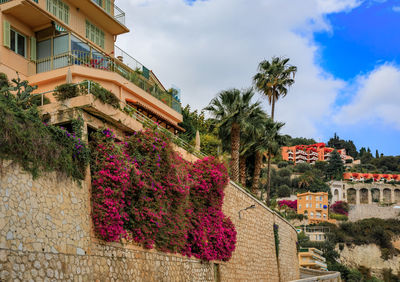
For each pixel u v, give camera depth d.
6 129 11.34
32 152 12.05
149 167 16.98
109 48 28.05
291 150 195.88
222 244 23.28
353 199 147.25
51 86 21.38
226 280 24.08
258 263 30.19
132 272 15.48
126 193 15.52
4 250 10.60
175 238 18.61
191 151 23.03
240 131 35.50
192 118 43.12
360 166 190.88
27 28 22.38
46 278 11.66
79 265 12.99
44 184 12.35
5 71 20.66
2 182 10.98
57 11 23.72
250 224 29.55
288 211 129.62
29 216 11.58
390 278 108.25
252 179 40.03
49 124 14.08
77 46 22.19
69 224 12.98
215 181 22.27
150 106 26.11
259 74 47.41
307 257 84.94
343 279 97.19
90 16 26.30
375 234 114.56
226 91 34.25
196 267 20.75
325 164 176.12
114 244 14.83
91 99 14.95
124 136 17.45
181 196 18.81
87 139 14.94
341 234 114.69
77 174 13.80
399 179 162.88
